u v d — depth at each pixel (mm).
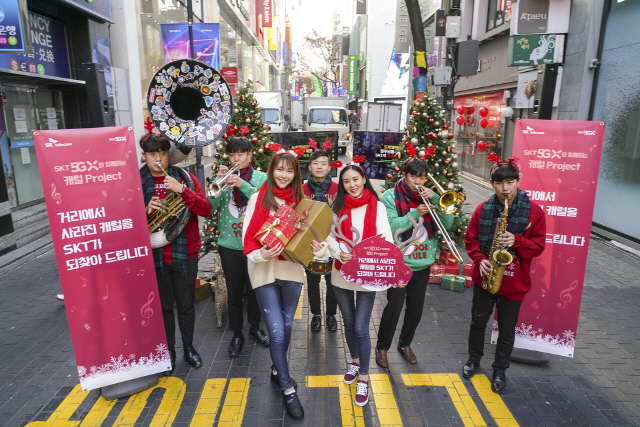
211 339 3895
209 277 5082
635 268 5676
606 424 2820
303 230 2668
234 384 3225
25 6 5027
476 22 12289
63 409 2957
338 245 2848
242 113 4562
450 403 3020
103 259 2834
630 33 6508
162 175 3125
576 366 3488
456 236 5219
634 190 6566
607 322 4227
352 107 40594
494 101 11469
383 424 2812
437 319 4293
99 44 8875
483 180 12141
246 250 2729
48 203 2639
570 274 3281
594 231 7199
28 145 7910
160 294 3242
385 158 7695
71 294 2777
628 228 6723
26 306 4559
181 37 9344
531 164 3270
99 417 2873
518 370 3428
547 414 2912
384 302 4727
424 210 3035
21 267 5691
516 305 3014
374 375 3334
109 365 2955
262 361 3531
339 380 3285
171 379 3283
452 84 6875
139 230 2916
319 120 19328
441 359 3572
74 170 2682
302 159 6543
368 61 32906
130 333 2986
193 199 2992
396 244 2848
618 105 6828
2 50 5043
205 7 16359
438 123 4957
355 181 2844
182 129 3002
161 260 3127
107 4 8883
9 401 3047
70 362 3541
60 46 8273
